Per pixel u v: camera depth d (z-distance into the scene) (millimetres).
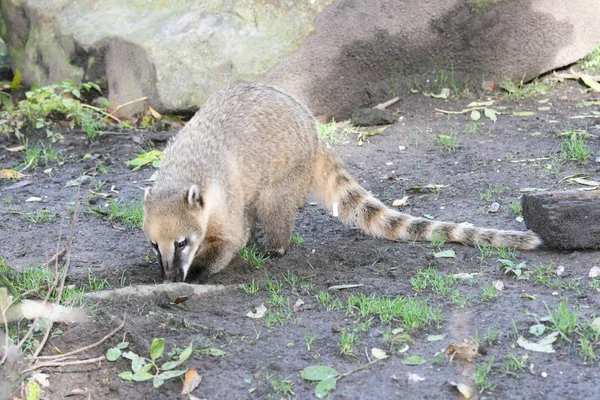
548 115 15688
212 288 9383
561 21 17125
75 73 17281
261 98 10719
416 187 12633
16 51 18984
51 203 12930
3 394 7320
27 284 9227
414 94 16781
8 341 7680
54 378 7605
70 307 8461
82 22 17234
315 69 15758
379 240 10984
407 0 16141
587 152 13273
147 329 8234
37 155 14867
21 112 16328
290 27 15711
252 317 8648
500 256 9953
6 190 13617
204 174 9883
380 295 9016
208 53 15789
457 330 8023
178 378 7492
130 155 15039
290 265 10328
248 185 10391
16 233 11633
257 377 7434
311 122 11094
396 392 7059
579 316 8141
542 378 7137
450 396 6961
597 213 9734
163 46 15875
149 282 9836
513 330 7938
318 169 11188
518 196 12047
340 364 7562
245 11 16016
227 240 10070
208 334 8234
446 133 15188
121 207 12477
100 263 10406
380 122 15898
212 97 10945
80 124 16266
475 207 11836
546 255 9945
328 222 11883
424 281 9203
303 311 8742
